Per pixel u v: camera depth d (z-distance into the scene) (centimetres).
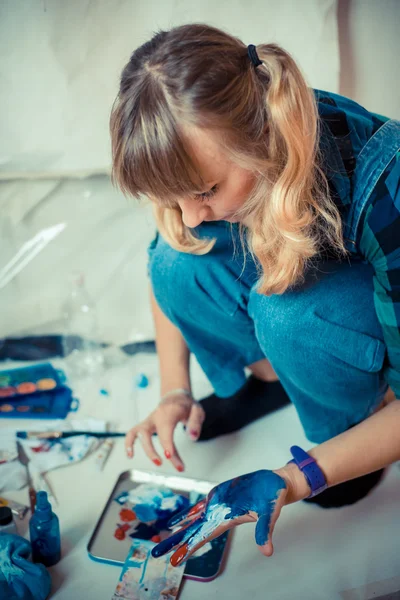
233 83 91
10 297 191
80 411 169
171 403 144
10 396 173
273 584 123
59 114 171
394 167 105
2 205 181
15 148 175
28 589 118
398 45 172
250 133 94
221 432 161
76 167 179
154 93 90
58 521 129
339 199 109
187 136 90
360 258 122
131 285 195
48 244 188
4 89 166
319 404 139
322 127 108
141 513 139
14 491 146
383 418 113
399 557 127
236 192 100
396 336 115
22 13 158
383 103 181
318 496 141
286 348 128
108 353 189
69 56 164
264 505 106
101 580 125
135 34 165
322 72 172
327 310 123
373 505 139
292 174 98
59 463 152
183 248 131
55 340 192
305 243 107
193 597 121
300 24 166
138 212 187
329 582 123
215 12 165
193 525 111
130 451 138
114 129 96
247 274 135
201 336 151
